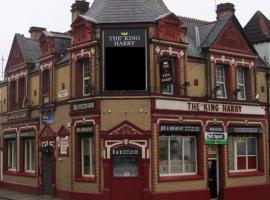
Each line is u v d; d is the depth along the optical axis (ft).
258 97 97.86
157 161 80.74
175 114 83.66
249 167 96.58
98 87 81.66
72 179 87.10
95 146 81.66
